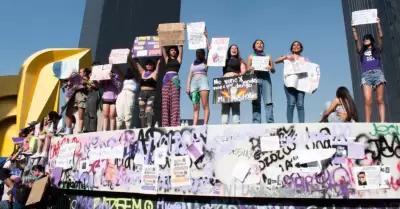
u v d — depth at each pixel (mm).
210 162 5574
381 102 6402
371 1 41625
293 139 5316
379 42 6742
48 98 18328
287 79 6969
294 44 7160
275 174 5250
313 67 6969
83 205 6910
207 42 7445
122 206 6309
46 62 19594
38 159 8789
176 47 7750
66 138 7699
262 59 7043
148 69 7949
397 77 35688
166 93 7375
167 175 5828
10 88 19328
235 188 5355
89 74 8797
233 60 7289
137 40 8086
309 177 5133
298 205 5164
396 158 5055
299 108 6906
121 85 8445
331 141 5203
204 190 5504
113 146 6602
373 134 5164
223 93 6848
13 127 19484
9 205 8469
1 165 12078
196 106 7164
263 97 7117
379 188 4949
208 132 5711
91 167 6836
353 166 5082
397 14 37812
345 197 4980
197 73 7207
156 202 5938
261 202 5297
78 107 8547
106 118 8109
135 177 6141
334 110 6535
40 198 6926
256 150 5410
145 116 7531
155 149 6059
